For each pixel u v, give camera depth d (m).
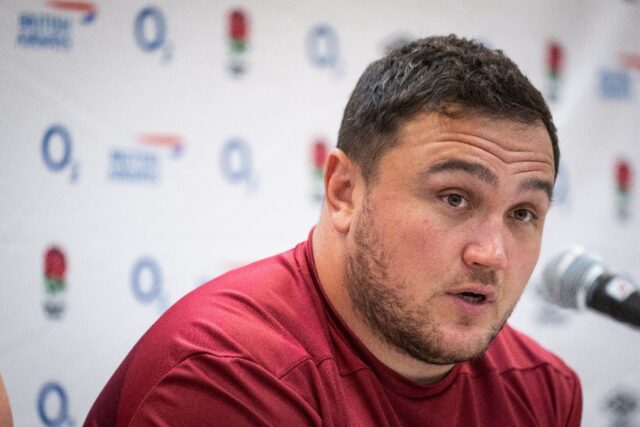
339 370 2.60
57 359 4.08
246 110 4.36
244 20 4.35
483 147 2.36
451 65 2.45
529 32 4.82
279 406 2.38
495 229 2.39
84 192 4.11
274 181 4.41
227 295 2.69
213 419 2.32
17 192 4.02
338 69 4.50
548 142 2.49
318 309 2.70
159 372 2.47
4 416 2.42
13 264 4.01
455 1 4.69
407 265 2.41
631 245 4.97
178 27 4.25
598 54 4.93
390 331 2.50
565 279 2.91
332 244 2.69
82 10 4.11
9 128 4.00
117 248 4.16
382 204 2.45
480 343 2.44
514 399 2.95
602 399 4.97
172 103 4.25
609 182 4.95
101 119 4.14
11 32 4.01
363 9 4.54
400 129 2.43
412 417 2.65
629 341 5.01
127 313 4.18
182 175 4.26
